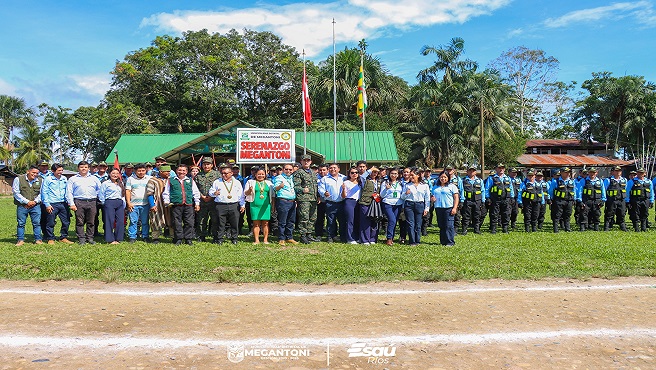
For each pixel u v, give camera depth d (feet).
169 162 102.42
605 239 44.78
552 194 54.19
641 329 18.86
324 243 42.32
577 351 16.62
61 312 20.74
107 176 44.27
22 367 15.02
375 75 156.46
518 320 19.85
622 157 204.74
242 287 25.66
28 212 41.34
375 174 42.16
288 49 183.01
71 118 222.28
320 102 158.30
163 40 175.83
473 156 150.41
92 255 34.40
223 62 168.35
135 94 174.81
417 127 158.20
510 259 33.24
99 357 15.81
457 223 53.67
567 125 227.61
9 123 241.76
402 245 41.16
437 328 18.80
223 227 40.98
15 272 28.71
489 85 152.35
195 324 19.15
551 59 221.66
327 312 20.86
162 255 34.37
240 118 170.60
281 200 40.96
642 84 183.32
